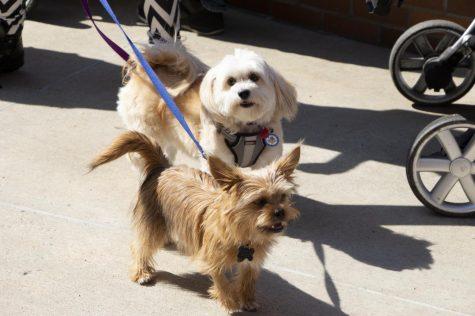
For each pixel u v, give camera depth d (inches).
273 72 98.3
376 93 138.4
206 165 100.6
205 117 99.8
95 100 131.3
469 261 99.6
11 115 125.3
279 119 100.7
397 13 151.9
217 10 152.8
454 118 103.6
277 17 168.7
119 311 91.0
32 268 95.6
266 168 85.7
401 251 101.0
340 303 93.4
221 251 87.7
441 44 132.7
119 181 111.1
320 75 144.0
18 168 112.3
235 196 84.0
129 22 161.8
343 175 115.3
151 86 104.7
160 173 93.5
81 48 149.4
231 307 91.0
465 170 104.7
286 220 84.1
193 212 89.5
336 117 130.2
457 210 106.3
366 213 107.4
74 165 113.8
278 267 97.8
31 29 156.3
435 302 93.8
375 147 122.2
